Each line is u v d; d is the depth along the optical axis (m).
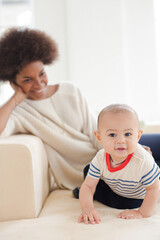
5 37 1.38
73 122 1.47
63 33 2.63
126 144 0.97
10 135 1.34
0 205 1.04
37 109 1.45
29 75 1.33
